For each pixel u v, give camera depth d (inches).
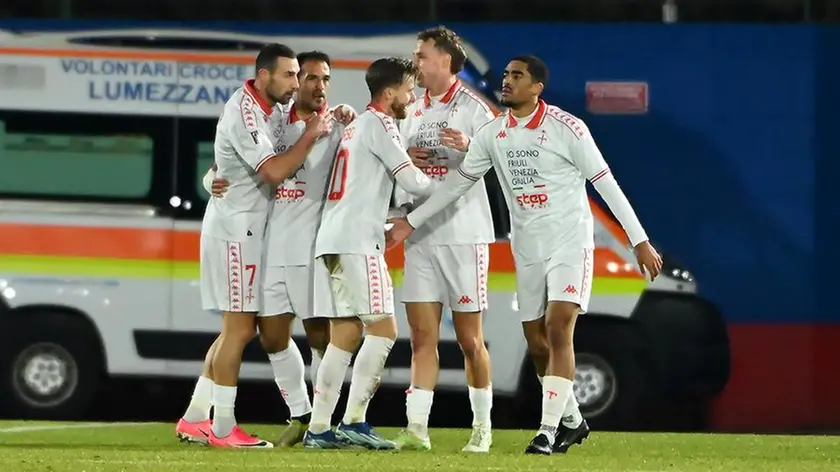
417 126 1429.6
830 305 2316.7
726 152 2313.0
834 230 2313.0
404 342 1921.8
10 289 1973.4
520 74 1343.5
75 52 2007.9
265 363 1951.3
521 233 1370.6
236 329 1411.2
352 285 1366.9
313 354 1476.4
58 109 1999.3
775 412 2327.8
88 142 1994.3
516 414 2055.9
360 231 1365.7
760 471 1250.6
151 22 2299.5
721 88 2313.0
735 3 2386.8
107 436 1621.6
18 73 2004.2
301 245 1423.5
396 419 2257.6
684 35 2311.8
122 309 1971.0
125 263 1974.7
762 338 2321.6
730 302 2315.5
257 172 1374.3
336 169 1384.1
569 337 1359.5
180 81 2000.5
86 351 1985.7
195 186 1989.4
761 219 2311.8
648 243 1355.8
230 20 2322.8
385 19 2348.7
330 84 1967.3
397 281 1926.7
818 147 2305.6
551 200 1354.6
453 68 1424.7
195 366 1967.3
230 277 1401.3
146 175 1991.9
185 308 1969.7
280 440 1441.9
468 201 1418.6
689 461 1337.4
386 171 1376.7
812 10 2374.5
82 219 1980.8
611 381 1995.6
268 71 1385.3
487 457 1321.4
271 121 1405.0
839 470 1268.5
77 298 1973.4
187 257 1973.4
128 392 2470.5
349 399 1401.3
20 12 2368.4
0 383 1988.2
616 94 2311.8
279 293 1428.4
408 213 1432.1
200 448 1402.6
